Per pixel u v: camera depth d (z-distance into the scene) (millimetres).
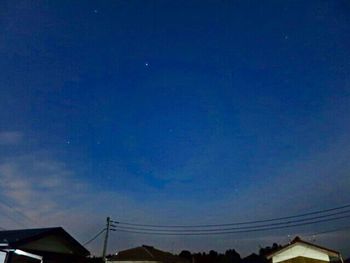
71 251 18578
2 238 15648
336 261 25875
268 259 26516
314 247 25578
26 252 15039
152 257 33594
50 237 17312
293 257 25844
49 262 16766
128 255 34375
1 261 13992
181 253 48156
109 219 32000
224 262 45500
